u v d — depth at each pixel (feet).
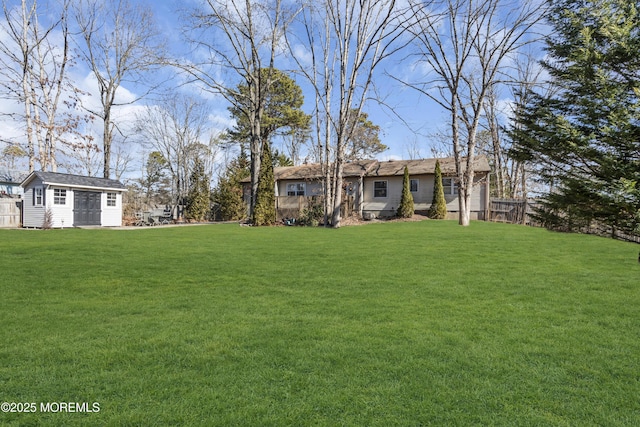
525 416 7.96
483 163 70.95
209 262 26.40
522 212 62.28
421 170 75.20
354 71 60.75
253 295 17.85
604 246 33.09
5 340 11.99
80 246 34.40
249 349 11.37
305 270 23.54
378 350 11.27
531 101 19.63
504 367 10.17
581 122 16.63
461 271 22.91
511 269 23.45
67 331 12.89
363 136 126.72
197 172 100.17
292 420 7.80
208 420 7.77
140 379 9.46
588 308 15.46
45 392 8.84
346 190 76.18
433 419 7.86
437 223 59.57
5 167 86.17
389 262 26.00
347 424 7.68
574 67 16.92
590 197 16.70
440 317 14.39
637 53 15.06
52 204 64.49
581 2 17.81
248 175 103.35
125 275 22.15
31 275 21.93
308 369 10.07
